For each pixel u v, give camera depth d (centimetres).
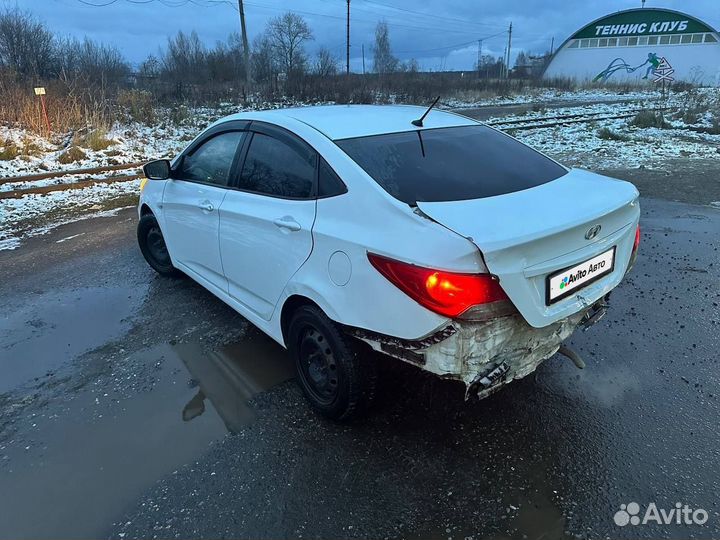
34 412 306
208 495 242
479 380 233
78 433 287
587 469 254
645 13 5138
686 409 296
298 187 293
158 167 430
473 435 279
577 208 251
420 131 316
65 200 853
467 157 300
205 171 393
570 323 271
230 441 278
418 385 323
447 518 228
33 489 247
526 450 267
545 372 337
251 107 2130
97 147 1246
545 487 243
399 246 228
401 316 229
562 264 236
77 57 2406
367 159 272
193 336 393
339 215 262
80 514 233
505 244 211
